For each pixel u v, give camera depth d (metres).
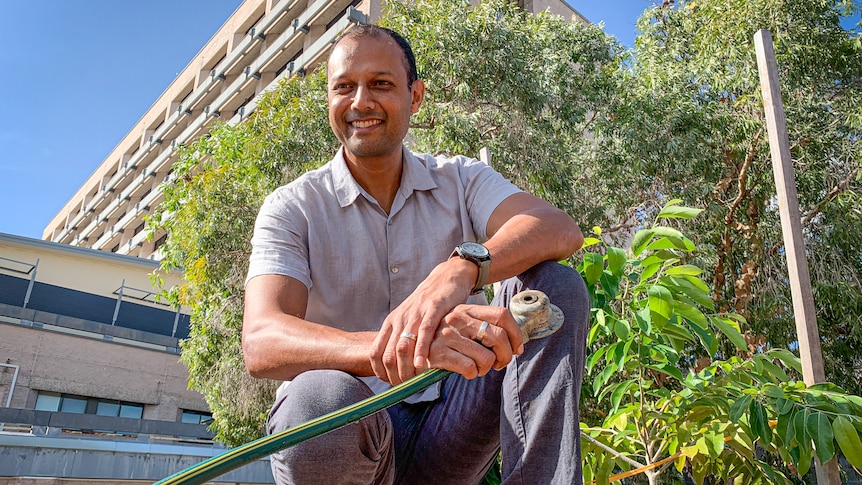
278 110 8.38
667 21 9.57
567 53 9.51
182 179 8.97
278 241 1.21
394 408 1.21
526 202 1.28
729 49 8.25
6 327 14.25
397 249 1.30
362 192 1.31
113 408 15.39
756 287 7.46
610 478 2.35
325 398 0.89
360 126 1.27
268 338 1.01
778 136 2.83
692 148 7.96
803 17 8.23
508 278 1.08
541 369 0.94
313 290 1.26
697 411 2.29
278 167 8.03
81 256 17.44
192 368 8.58
